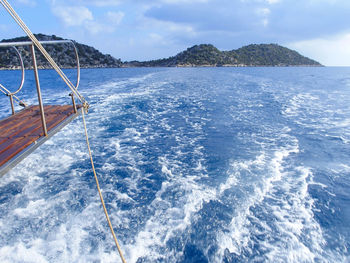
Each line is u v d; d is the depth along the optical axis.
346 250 3.72
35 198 4.94
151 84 29.78
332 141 8.82
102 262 3.35
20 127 4.80
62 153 7.52
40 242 3.67
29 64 107.81
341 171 6.42
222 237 3.92
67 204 4.75
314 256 3.58
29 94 20.47
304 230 4.13
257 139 9.06
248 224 4.24
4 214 4.36
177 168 6.53
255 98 19.12
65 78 5.13
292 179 5.93
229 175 6.09
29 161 6.85
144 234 3.95
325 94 22.20
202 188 5.44
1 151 3.62
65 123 5.27
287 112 14.02
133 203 4.84
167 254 3.56
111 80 36.19
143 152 7.72
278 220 4.37
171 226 4.15
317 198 5.12
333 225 4.29
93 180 5.80
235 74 57.88
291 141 8.84
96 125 10.83
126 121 11.61
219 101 17.48
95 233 3.93
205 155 7.47
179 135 9.55
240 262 3.45
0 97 18.70
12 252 3.45
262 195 5.18
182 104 16.14
